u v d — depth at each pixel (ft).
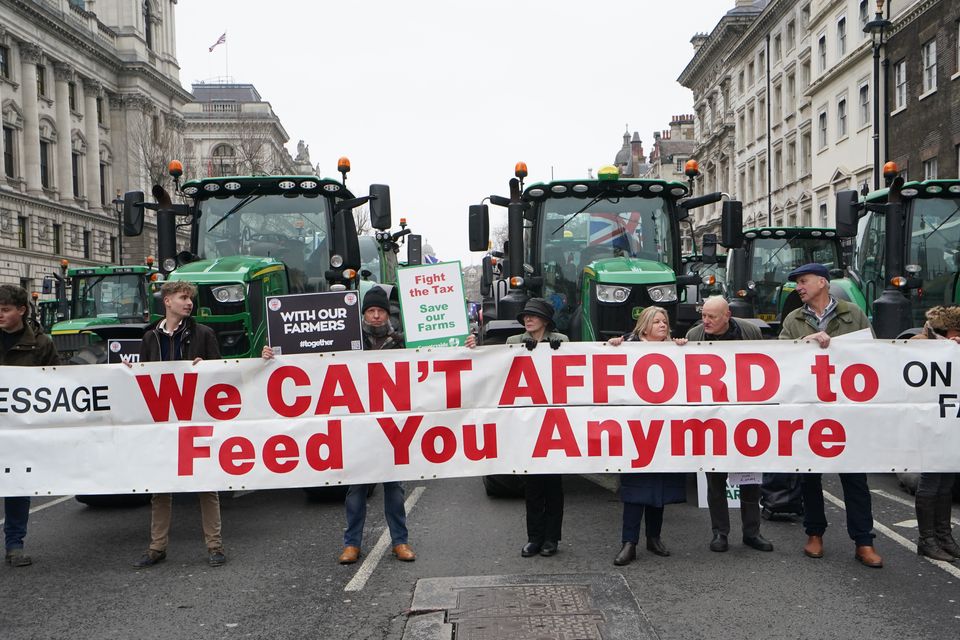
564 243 33.04
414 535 22.79
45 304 75.97
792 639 14.93
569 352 20.79
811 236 55.36
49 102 171.22
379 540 22.27
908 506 25.39
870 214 36.40
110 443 20.83
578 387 20.74
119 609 17.30
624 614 16.03
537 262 33.04
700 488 20.95
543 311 21.07
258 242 33.37
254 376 20.98
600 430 20.59
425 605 16.85
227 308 28.96
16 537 20.83
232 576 19.40
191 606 17.38
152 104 205.46
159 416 20.90
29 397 20.81
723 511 20.77
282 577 19.24
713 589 17.69
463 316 22.16
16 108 158.81
